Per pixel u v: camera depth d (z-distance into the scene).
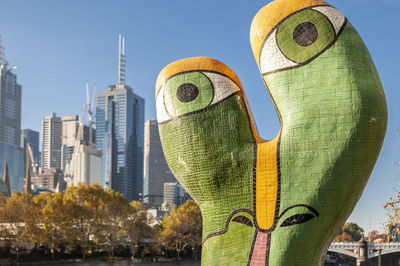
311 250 16.53
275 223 16.80
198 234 114.75
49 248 107.12
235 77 18.67
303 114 16.69
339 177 16.31
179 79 18.39
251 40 18.17
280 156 16.97
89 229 100.25
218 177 17.66
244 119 17.98
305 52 16.89
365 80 16.48
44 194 105.38
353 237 187.50
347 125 16.22
